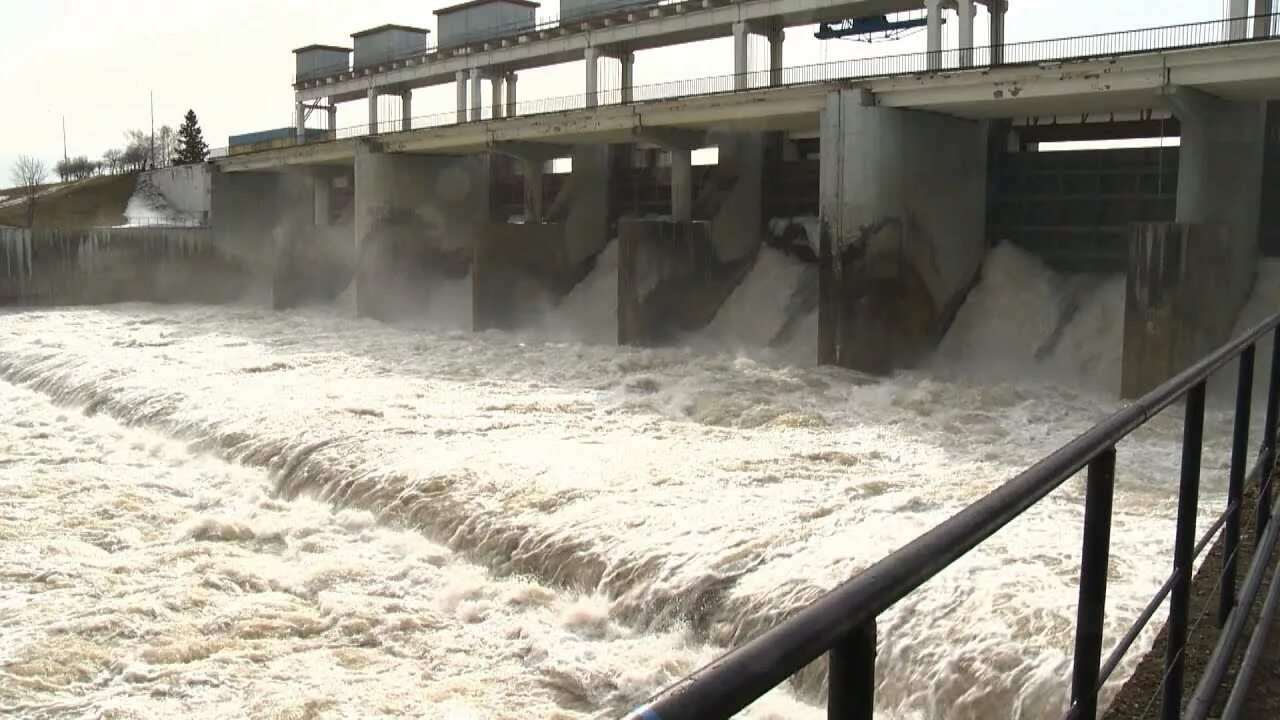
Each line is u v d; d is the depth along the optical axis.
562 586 15.69
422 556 17.09
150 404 27.61
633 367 34.34
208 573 16.27
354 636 14.37
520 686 12.98
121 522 19.08
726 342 40.81
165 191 84.00
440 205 53.16
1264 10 30.47
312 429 23.36
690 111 38.09
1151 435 22.59
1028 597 12.11
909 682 11.80
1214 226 28.78
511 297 46.88
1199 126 28.61
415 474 19.48
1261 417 25.00
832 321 34.12
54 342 40.78
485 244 45.88
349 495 19.75
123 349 38.66
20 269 56.38
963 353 35.34
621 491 18.20
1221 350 4.45
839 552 14.45
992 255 36.69
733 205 42.06
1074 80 29.06
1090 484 3.11
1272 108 32.66
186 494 21.05
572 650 13.75
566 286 48.62
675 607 14.21
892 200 33.41
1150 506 16.69
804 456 21.27
